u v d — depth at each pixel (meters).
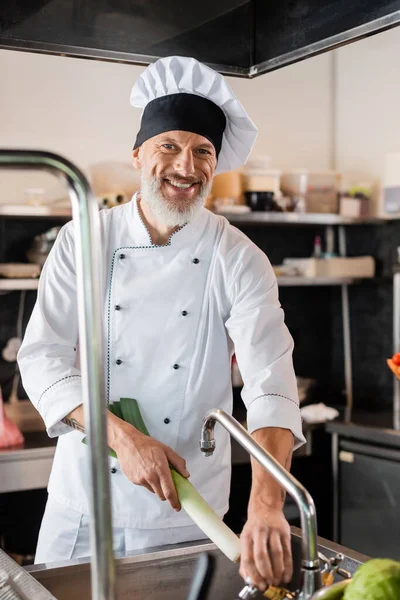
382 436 3.23
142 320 1.81
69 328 1.82
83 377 0.84
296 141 4.12
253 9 1.78
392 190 3.68
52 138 3.59
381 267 3.95
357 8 1.52
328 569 1.13
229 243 1.84
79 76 3.63
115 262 1.84
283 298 4.18
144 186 1.77
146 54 1.68
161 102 1.73
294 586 1.46
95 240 0.84
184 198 1.74
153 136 1.74
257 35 1.78
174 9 1.69
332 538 3.55
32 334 1.78
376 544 3.26
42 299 1.81
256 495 1.36
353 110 4.09
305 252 4.22
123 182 3.39
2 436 3.11
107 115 3.69
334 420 3.48
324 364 4.27
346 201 3.90
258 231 4.11
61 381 1.69
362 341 4.07
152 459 1.46
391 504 3.20
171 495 1.42
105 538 0.84
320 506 3.61
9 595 1.20
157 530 1.74
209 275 1.82
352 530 3.36
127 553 1.54
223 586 1.45
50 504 1.85
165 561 1.43
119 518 1.74
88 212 0.83
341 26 1.56
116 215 1.89
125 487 1.74
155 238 1.83
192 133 1.72
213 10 1.73
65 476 1.81
